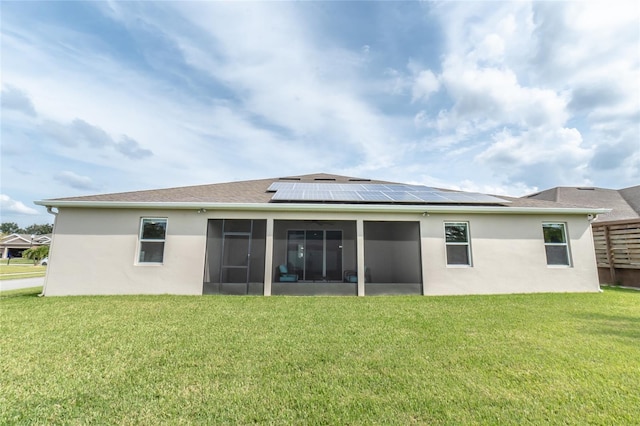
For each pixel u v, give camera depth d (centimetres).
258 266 1241
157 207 952
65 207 944
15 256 5553
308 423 275
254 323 595
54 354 431
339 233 1364
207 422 276
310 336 512
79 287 914
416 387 338
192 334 522
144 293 928
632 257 1091
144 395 321
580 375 366
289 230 1341
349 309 724
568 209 1002
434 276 982
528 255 1005
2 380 352
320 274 1335
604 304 771
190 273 945
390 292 983
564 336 510
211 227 1112
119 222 951
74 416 284
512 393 325
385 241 1373
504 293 977
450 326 574
